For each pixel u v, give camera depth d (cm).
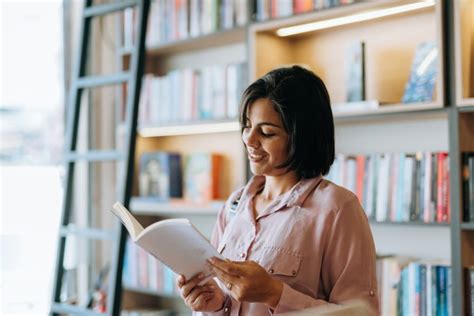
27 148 354
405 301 253
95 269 375
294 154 154
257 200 168
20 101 352
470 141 245
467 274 237
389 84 279
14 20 350
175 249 147
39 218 359
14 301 351
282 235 155
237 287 141
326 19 273
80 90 311
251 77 290
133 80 279
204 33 314
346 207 153
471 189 237
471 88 249
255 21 293
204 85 319
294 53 308
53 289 301
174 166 345
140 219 358
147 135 361
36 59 359
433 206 246
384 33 280
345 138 297
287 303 144
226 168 338
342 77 292
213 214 317
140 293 366
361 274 149
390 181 257
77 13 374
